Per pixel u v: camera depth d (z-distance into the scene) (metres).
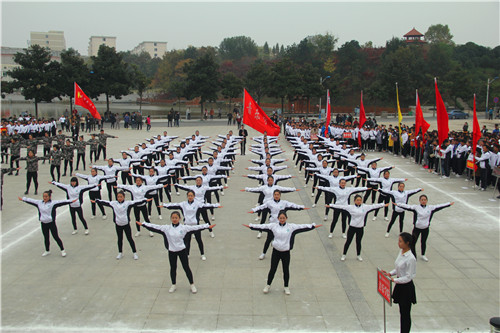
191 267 12.32
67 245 14.02
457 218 16.89
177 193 20.97
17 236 14.79
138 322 9.42
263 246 14.04
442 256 13.20
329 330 9.11
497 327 7.39
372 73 90.88
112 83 58.50
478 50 104.06
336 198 14.62
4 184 22.30
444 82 78.81
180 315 9.70
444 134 23.50
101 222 16.41
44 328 9.17
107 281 11.40
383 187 16.41
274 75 67.44
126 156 19.84
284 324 9.34
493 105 77.75
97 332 9.05
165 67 113.50
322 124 38.94
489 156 20.77
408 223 16.50
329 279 11.55
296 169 27.59
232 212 17.98
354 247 13.94
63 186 14.65
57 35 186.25
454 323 9.41
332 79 86.38
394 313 9.82
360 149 35.50
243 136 33.44
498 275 11.84
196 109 95.81
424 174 25.59
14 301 10.32
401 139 31.36
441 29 117.00
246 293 10.77
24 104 102.38
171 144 38.34
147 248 13.79
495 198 19.83
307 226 10.66
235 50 134.75
